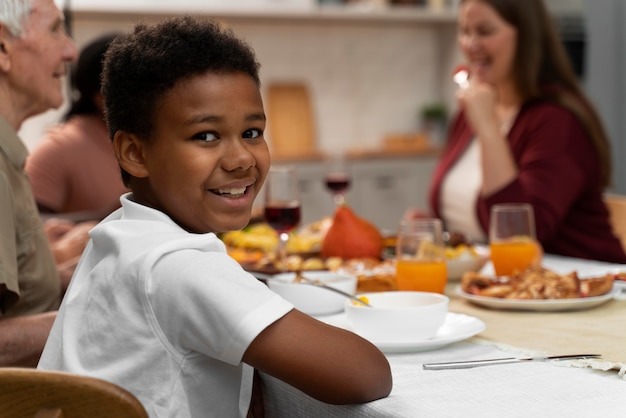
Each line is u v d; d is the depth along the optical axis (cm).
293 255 197
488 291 146
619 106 479
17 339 130
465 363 105
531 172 226
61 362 97
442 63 533
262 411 114
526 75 242
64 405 78
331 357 90
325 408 98
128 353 92
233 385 97
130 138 103
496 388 95
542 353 109
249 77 101
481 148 225
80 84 287
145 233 96
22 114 154
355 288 148
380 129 529
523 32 242
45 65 151
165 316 91
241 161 99
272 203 183
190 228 104
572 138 231
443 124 530
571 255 234
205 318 89
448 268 175
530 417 84
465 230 253
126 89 101
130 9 441
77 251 198
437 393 94
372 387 92
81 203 287
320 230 228
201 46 98
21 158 143
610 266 183
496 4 240
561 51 248
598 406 87
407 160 477
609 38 476
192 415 94
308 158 454
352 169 463
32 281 145
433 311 116
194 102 97
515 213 169
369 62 527
